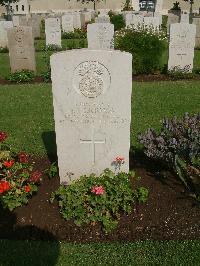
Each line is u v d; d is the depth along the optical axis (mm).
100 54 1641
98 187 1611
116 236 1574
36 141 2482
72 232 1601
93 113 1747
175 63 4184
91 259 1446
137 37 4180
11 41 4199
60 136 1803
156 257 1442
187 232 1574
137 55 4176
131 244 1517
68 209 1644
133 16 7418
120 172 1826
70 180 1893
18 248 1502
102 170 1873
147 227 1614
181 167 1799
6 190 1651
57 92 1714
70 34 7715
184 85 3746
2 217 1688
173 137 1928
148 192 1795
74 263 1431
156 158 1887
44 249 1497
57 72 1678
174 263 1412
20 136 2582
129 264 1417
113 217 1666
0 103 3307
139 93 3479
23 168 1837
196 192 1773
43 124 2803
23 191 1703
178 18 8148
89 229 1615
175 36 4074
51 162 2174
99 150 1825
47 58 5000
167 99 3287
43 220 1667
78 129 1782
